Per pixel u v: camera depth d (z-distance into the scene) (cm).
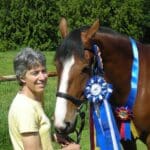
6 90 1084
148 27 3281
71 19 2736
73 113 425
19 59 348
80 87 428
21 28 2809
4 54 2300
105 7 2755
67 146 384
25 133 335
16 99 347
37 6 2772
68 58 425
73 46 428
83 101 442
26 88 352
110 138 472
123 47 468
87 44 433
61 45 434
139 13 2816
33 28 2788
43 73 353
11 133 345
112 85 468
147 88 470
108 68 463
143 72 473
